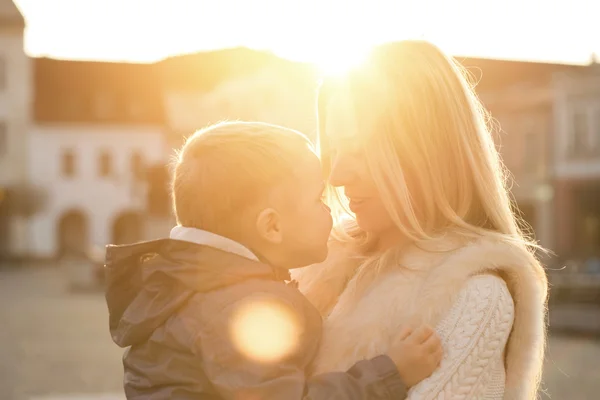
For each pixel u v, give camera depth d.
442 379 1.58
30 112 54.00
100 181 55.19
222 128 1.80
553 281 18.70
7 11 52.94
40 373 11.91
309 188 1.79
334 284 1.98
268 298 1.67
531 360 1.70
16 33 53.03
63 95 55.19
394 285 1.73
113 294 1.82
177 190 1.80
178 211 1.82
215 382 1.61
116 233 55.75
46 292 29.70
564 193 38.69
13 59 53.09
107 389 10.60
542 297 1.74
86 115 55.12
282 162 1.76
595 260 27.72
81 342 15.59
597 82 37.53
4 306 23.83
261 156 1.75
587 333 14.92
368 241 1.95
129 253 1.78
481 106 1.92
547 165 39.12
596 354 12.84
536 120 39.44
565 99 38.53
